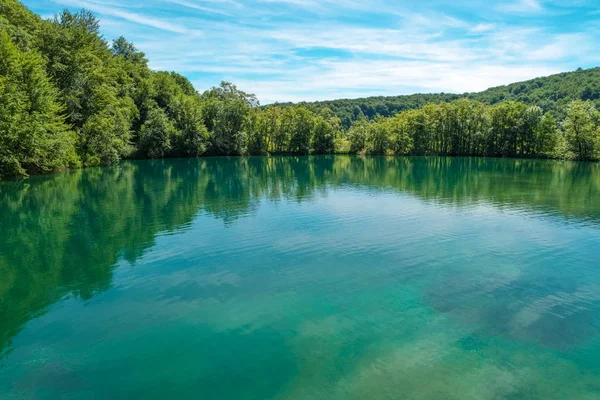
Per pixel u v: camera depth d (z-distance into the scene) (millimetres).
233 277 16609
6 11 56656
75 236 22844
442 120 113562
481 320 13070
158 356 10891
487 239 22375
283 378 9930
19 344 11484
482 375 10133
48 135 48875
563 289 15609
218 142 107875
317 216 28234
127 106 84750
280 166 76625
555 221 26844
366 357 10867
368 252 19969
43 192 38312
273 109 124000
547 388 9672
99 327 12461
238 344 11500
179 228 24672
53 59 59562
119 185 44188
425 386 9664
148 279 16391
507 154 104375
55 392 9391
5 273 17078
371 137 124688
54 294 14953
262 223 26016
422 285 15883
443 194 38750
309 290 15328
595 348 11453
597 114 89938
